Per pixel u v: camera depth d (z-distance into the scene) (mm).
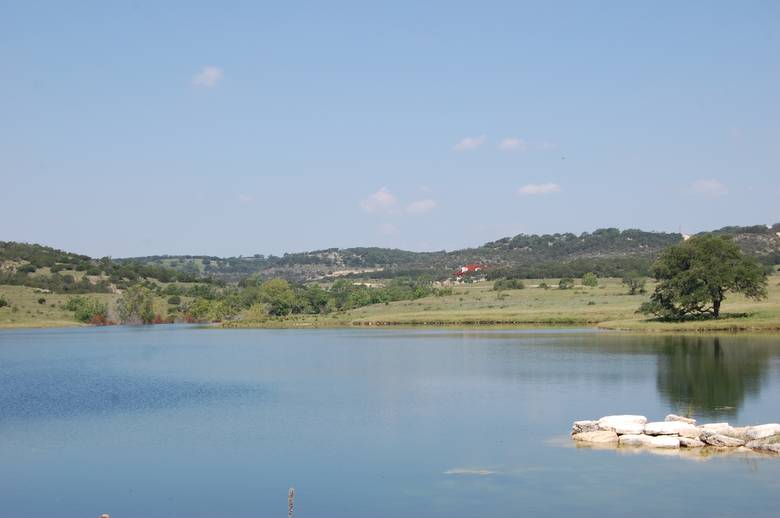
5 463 42781
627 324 137250
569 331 139625
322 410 58812
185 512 33781
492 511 32656
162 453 44625
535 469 38844
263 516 32969
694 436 43062
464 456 42156
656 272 136875
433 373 81438
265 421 54406
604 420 46344
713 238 133875
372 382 75875
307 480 38219
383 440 46938
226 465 41594
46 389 75562
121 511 34062
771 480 35688
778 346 95875
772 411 52000
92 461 42969
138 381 81938
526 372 78688
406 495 35250
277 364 98250
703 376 70375
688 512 31859
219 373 88875
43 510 34375
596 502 33375
